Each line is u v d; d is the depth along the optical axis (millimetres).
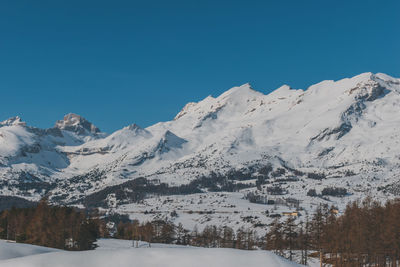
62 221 128125
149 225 197750
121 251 55219
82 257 52969
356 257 112812
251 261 51375
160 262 51625
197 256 52938
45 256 53469
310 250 144625
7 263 51719
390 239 103750
